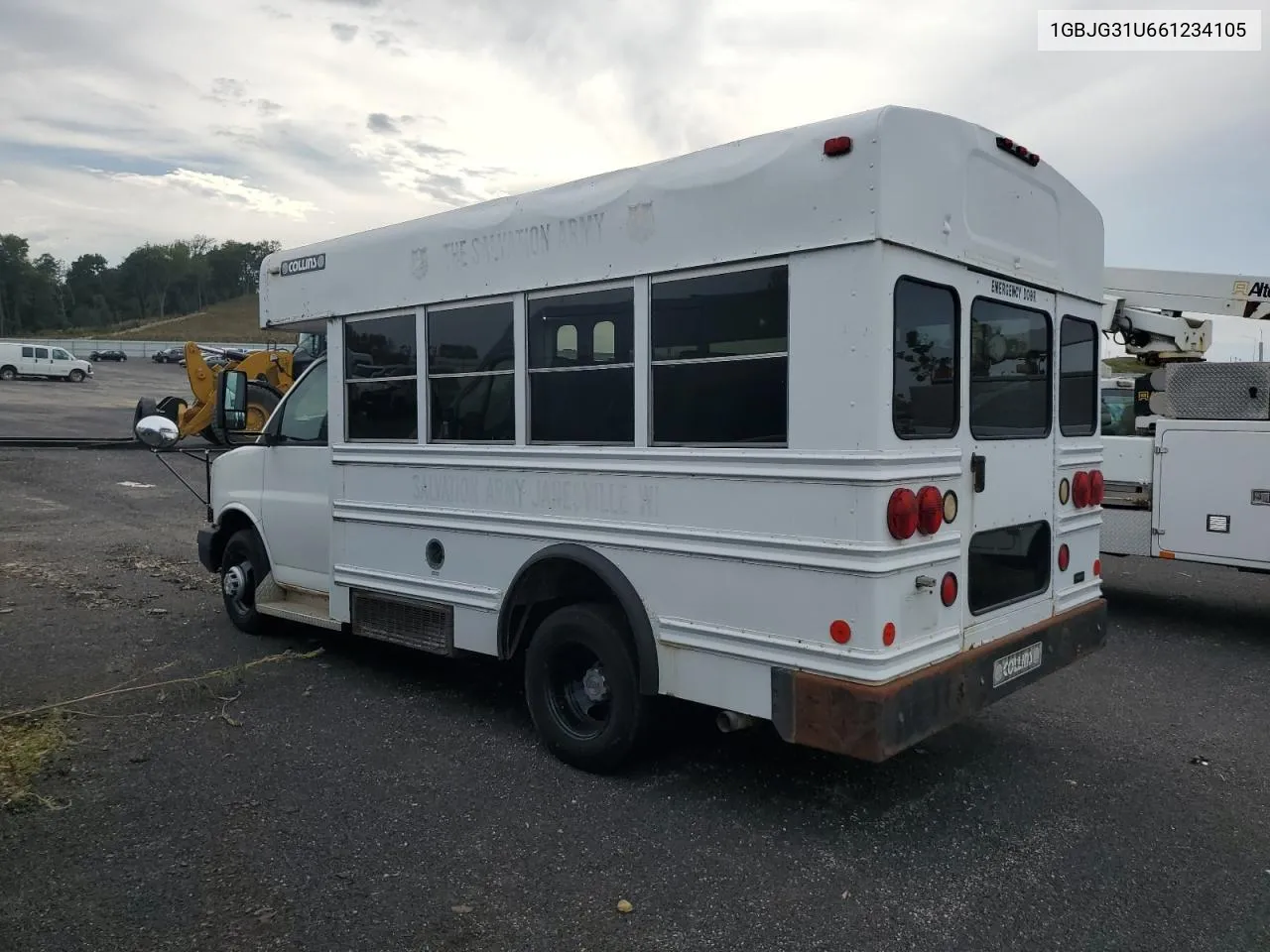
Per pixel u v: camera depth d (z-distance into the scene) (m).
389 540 5.55
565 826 3.93
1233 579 9.38
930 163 3.69
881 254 3.46
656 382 4.17
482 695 5.66
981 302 4.10
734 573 3.89
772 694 3.76
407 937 3.12
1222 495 7.05
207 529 7.40
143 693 5.63
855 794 4.27
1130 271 8.69
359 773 4.48
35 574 9.08
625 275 4.23
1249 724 5.27
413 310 5.33
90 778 4.39
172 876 3.51
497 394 4.89
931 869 3.60
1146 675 6.21
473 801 4.17
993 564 4.25
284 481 6.50
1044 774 4.52
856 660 3.52
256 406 17.92
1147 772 4.57
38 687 5.74
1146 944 3.11
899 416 3.58
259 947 3.06
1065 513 4.79
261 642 6.82
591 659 4.60
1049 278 4.55
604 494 4.37
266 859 3.64
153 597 8.27
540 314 4.65
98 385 41.31
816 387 3.61
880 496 3.49
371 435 5.68
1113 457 7.59
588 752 4.45
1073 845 3.80
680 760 4.65
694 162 3.98
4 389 36.50
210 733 4.99
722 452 3.90
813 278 3.61
